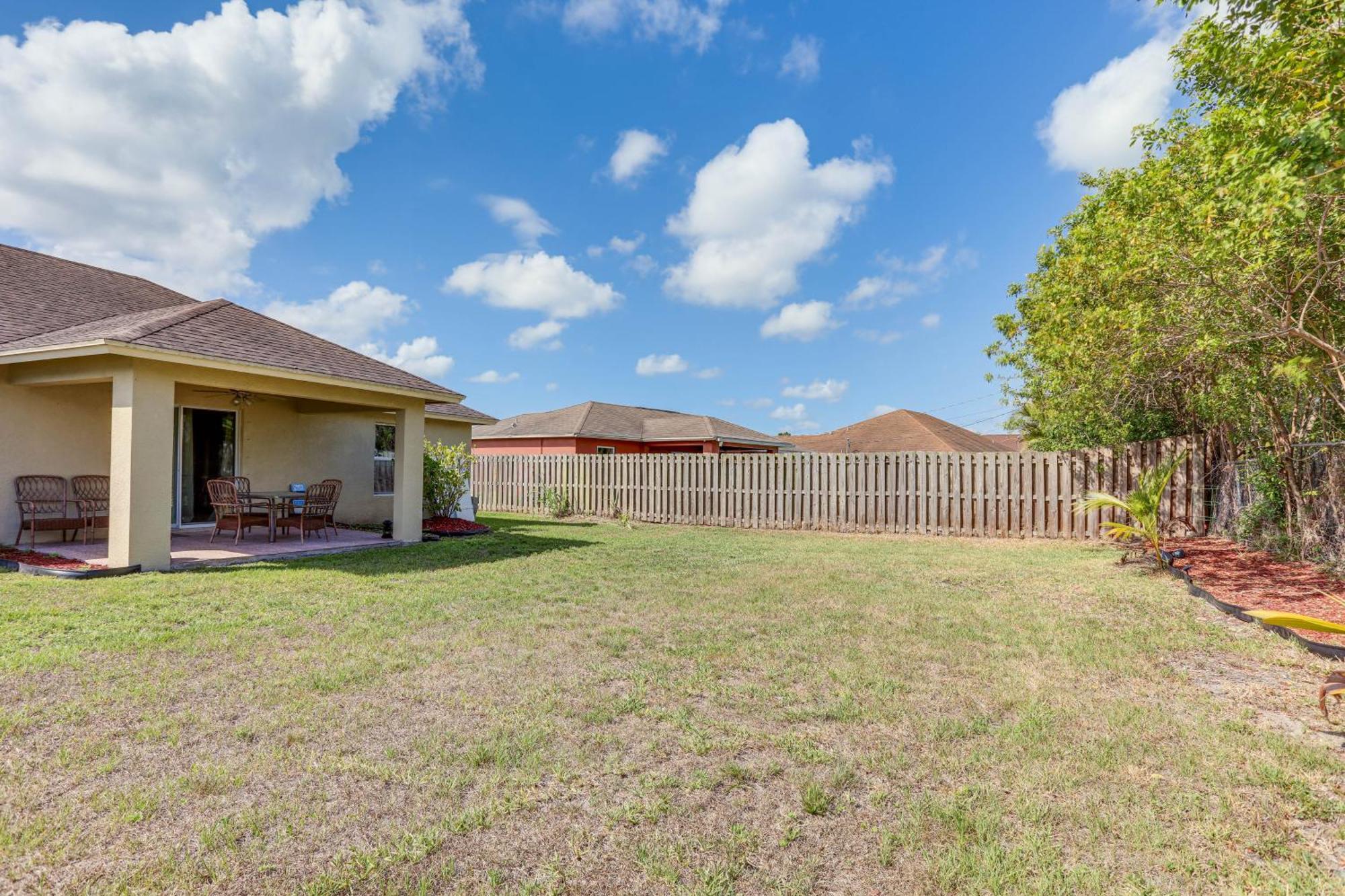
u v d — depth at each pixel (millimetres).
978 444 31000
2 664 4379
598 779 2961
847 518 14516
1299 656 4762
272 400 12836
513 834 2531
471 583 7480
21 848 2371
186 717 3578
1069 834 2539
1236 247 5297
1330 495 7746
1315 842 2488
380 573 8094
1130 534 10195
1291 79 4598
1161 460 11922
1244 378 8031
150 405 7895
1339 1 4266
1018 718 3656
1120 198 9375
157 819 2592
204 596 6613
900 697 3971
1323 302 5910
